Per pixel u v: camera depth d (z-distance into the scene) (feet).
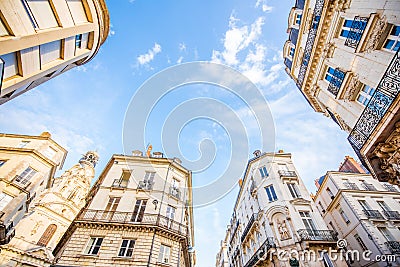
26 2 15.40
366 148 28.14
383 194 61.77
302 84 51.83
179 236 42.29
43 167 70.03
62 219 93.97
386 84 24.20
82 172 119.14
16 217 60.59
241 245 73.87
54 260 41.32
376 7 27.96
